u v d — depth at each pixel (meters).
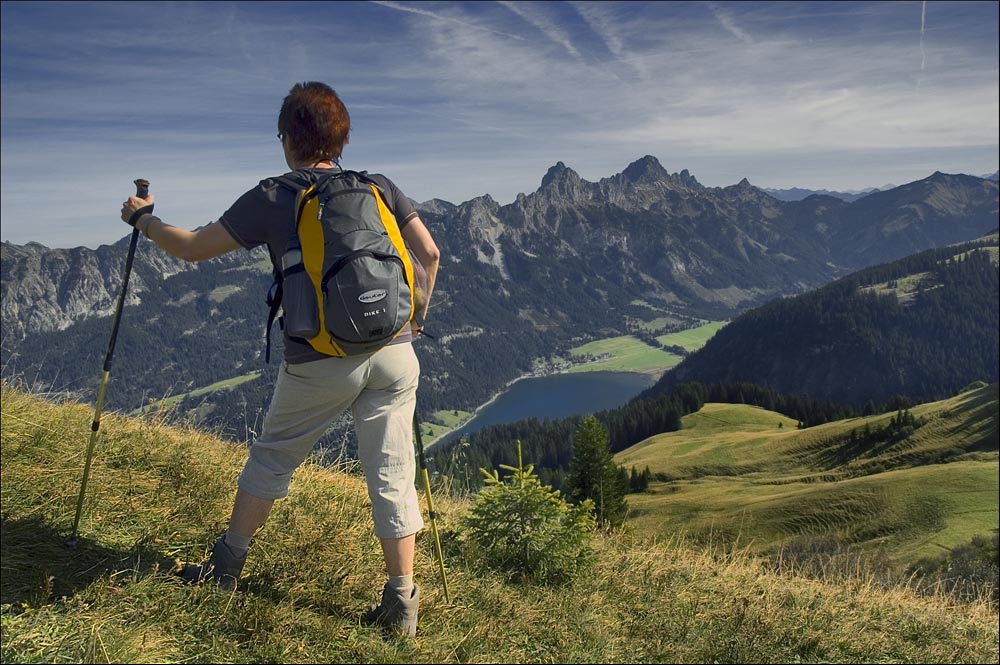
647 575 5.53
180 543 3.75
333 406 3.09
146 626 2.83
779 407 184.88
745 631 4.64
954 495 73.31
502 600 4.09
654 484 113.25
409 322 3.16
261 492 3.16
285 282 2.83
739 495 94.25
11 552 3.21
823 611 5.55
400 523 3.17
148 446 5.02
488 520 4.99
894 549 66.06
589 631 4.04
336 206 2.82
